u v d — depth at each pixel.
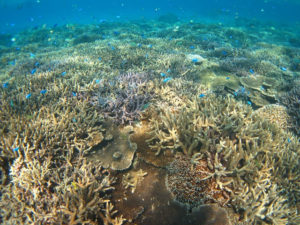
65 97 1.62
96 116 1.49
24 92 1.80
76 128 1.40
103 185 1.16
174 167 1.21
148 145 1.34
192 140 1.29
